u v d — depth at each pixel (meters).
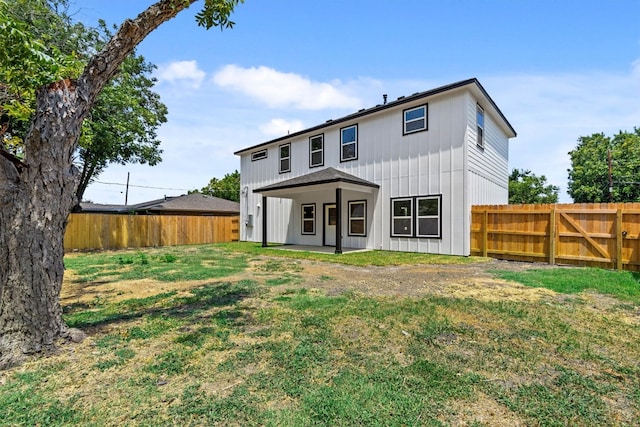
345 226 13.08
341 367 2.57
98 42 12.24
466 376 2.43
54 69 3.60
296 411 1.99
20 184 2.78
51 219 2.87
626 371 2.53
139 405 2.05
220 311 4.12
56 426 1.83
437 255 9.94
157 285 5.77
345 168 12.96
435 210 10.35
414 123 10.91
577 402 2.10
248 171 17.72
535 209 8.54
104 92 12.70
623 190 23.53
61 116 2.86
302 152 14.70
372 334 3.29
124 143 16.34
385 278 6.38
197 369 2.54
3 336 2.62
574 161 27.23
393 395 2.16
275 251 11.63
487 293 5.05
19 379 2.36
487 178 11.93
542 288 5.36
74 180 3.06
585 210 7.78
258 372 2.49
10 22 2.95
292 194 14.06
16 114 4.46
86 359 2.71
